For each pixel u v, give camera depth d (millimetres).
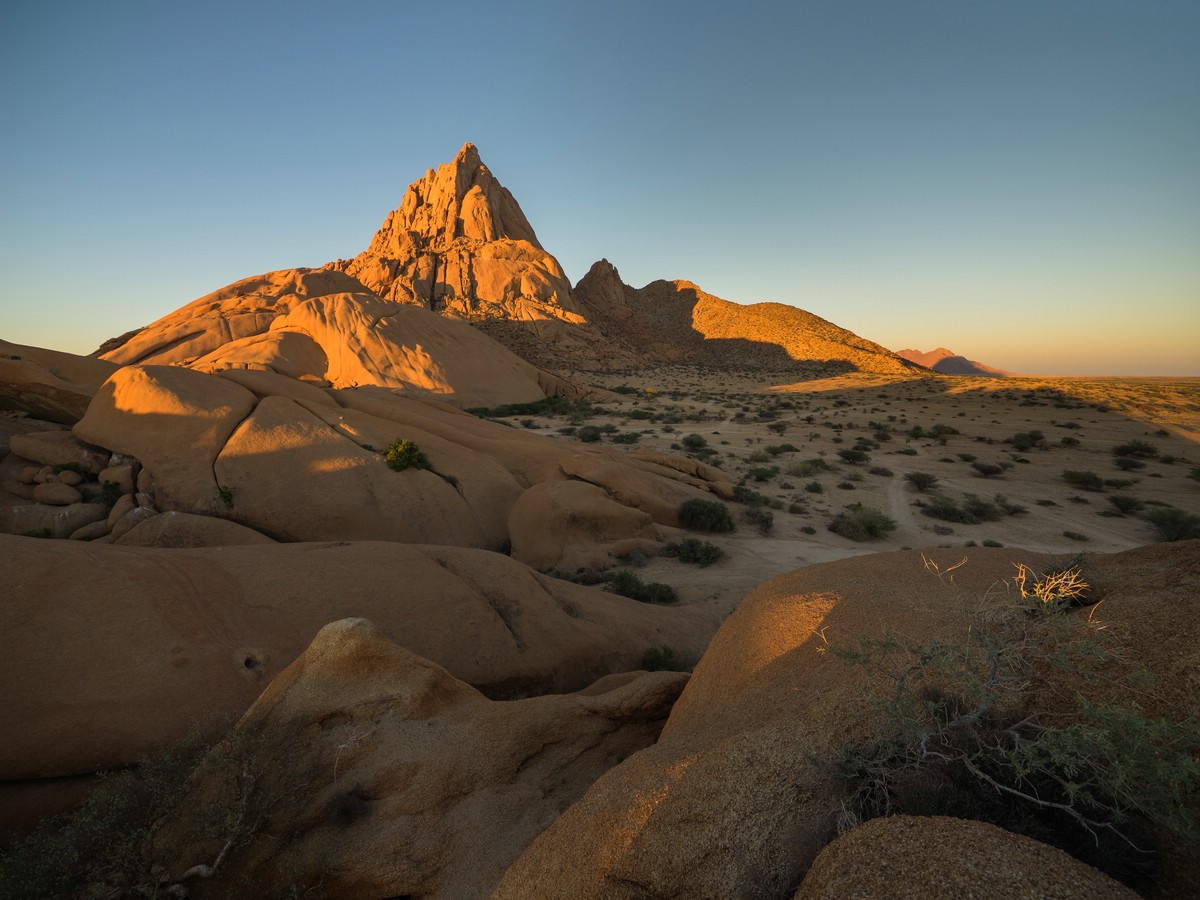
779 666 5191
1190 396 70750
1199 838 2453
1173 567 4395
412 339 70625
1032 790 3104
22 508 19031
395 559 11570
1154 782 2564
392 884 5371
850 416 65500
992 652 3162
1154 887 2734
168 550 10078
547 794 6574
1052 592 3979
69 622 7676
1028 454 45062
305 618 9461
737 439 52125
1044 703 3479
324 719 6359
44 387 26125
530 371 80062
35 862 4844
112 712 7000
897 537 27406
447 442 26594
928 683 3826
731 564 22812
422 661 7020
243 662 8258
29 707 6746
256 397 24703
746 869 3404
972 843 2566
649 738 7816
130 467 20625
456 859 5594
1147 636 3482
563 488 23891
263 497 20656
